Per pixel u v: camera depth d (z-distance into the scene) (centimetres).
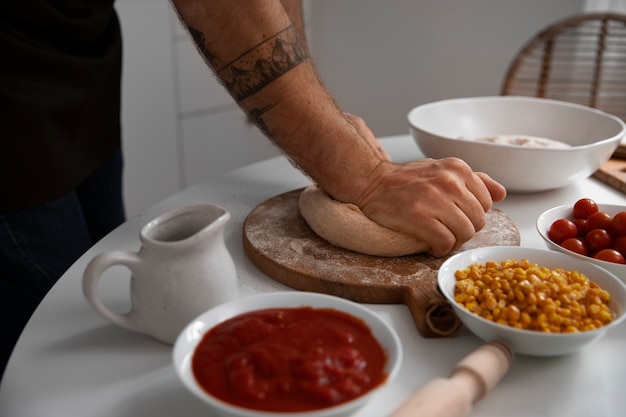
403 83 277
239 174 135
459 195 91
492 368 64
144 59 227
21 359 73
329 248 95
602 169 128
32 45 117
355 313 69
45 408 65
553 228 93
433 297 80
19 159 116
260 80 92
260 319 67
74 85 127
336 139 96
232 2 86
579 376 70
